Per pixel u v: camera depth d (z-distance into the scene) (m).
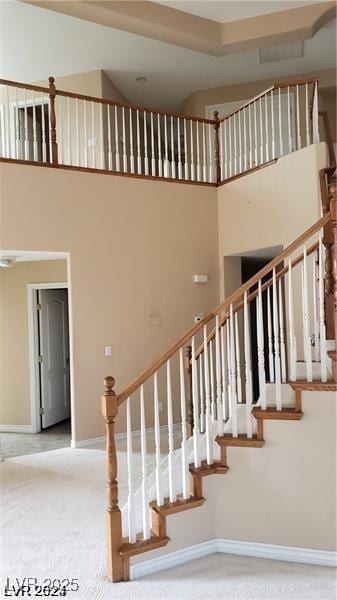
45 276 6.35
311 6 5.36
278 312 3.35
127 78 6.93
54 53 6.14
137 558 2.54
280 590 2.39
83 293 5.09
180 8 5.38
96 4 4.88
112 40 5.85
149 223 5.52
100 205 5.21
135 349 5.38
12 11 5.22
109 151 5.61
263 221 5.35
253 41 5.65
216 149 5.97
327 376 2.79
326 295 3.19
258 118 6.82
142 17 5.16
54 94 4.95
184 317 5.70
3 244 4.66
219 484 2.86
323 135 7.09
